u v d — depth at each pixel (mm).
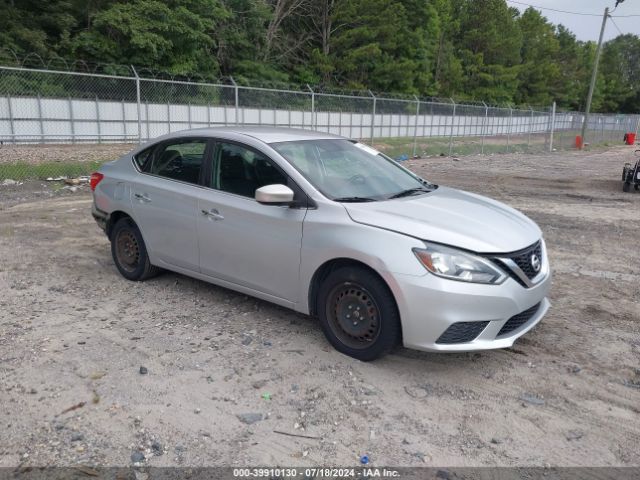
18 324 4625
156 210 5199
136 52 31297
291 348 4270
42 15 30266
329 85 42469
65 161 17250
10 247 7031
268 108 25312
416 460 3010
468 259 3656
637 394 3746
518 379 3912
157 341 4359
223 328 4621
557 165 22484
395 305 3809
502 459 3037
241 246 4559
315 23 44438
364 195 4387
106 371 3873
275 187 4090
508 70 61375
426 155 25906
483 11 61250
